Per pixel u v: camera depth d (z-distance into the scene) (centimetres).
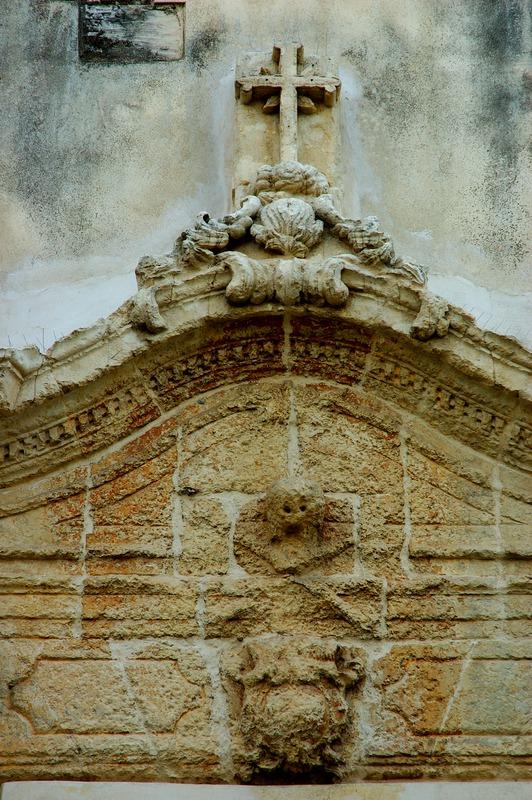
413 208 1302
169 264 1168
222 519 1135
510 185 1314
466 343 1154
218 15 1396
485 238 1289
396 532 1136
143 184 1309
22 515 1127
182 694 1074
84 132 1337
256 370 1188
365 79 1367
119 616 1096
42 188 1307
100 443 1150
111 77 1366
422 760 1062
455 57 1380
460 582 1116
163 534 1127
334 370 1187
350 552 1129
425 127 1345
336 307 1164
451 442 1170
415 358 1166
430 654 1095
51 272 1261
